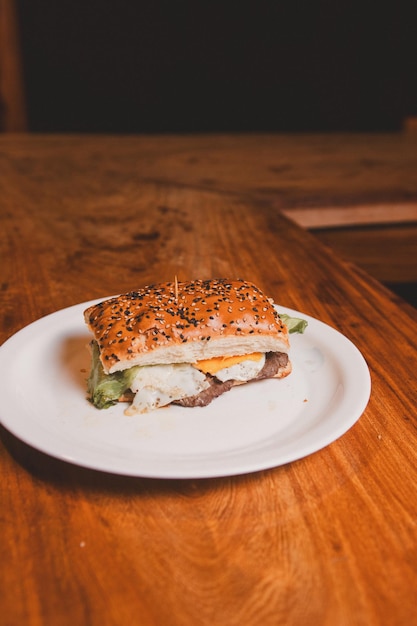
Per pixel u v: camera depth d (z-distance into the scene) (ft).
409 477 1.38
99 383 1.58
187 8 9.59
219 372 1.64
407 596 1.09
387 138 5.57
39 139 5.50
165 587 1.10
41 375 1.73
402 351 1.92
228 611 1.06
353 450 1.47
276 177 4.09
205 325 1.63
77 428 1.51
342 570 1.14
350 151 4.97
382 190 3.72
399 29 9.55
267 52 9.94
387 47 9.71
